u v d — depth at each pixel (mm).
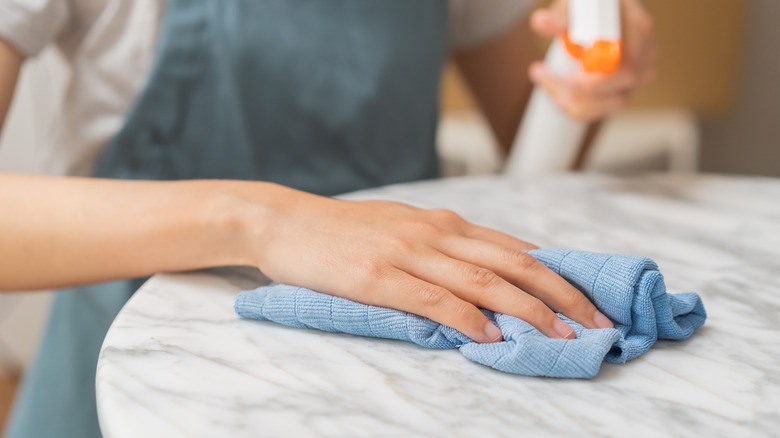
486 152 1657
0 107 837
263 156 916
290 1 887
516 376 578
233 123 885
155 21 877
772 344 616
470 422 540
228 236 666
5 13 824
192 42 860
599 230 792
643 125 1851
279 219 659
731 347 611
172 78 860
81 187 702
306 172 936
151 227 674
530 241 764
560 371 570
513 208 838
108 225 680
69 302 888
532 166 983
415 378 575
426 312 603
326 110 924
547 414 547
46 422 919
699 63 1855
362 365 585
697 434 536
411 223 653
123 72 888
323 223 655
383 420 539
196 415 539
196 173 892
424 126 1016
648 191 891
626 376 580
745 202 863
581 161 1092
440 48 1003
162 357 585
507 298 605
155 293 659
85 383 899
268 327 625
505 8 1145
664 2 1780
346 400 553
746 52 2053
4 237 687
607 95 876
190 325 622
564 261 627
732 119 2127
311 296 618
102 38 883
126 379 563
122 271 685
